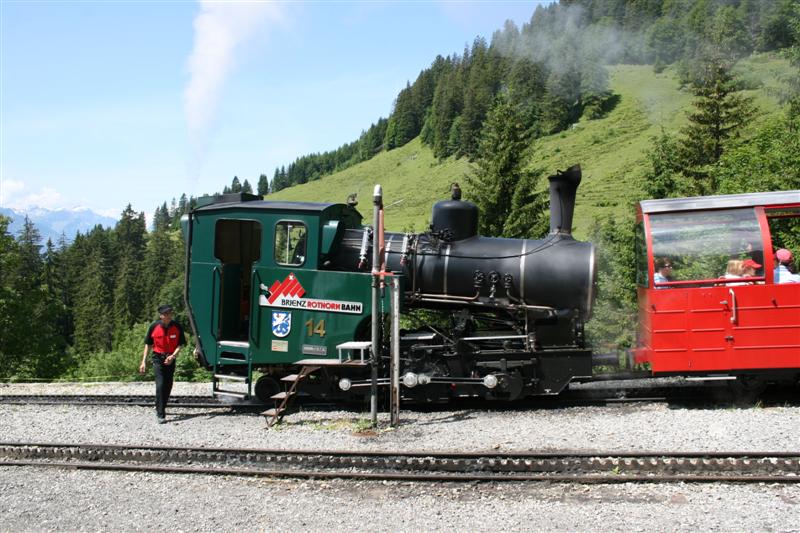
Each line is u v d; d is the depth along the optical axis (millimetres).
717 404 9906
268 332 10453
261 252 10547
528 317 10219
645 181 32969
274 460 7727
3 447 8578
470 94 121812
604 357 10703
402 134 168625
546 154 96000
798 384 10664
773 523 5605
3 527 6164
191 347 23844
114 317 79000
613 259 24281
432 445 8211
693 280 9664
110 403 11594
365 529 5844
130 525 6137
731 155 21219
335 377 10352
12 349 28016
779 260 9781
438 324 11031
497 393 10117
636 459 7043
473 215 10680
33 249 87312
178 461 7961
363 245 10547
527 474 6941
